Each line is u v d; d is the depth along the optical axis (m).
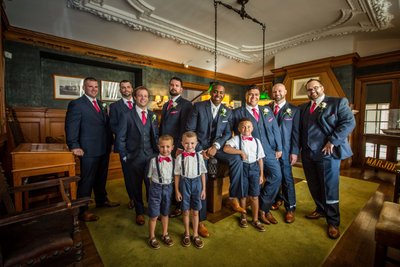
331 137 1.92
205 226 2.12
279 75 6.00
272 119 2.18
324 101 2.08
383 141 3.77
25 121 3.78
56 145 2.57
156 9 3.62
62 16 3.59
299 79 5.52
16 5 3.21
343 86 4.93
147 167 2.05
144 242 1.84
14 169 1.96
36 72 3.86
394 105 4.71
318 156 2.04
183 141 1.80
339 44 4.87
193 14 3.78
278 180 2.17
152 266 1.53
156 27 4.21
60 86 4.52
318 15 3.76
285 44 5.18
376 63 4.84
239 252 1.70
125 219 2.27
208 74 6.66
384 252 1.20
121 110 2.33
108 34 4.24
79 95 4.75
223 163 2.29
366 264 1.56
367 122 5.13
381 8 3.37
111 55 4.72
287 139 2.26
